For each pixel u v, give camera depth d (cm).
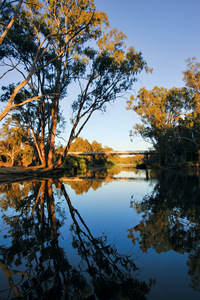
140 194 1089
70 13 1950
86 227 532
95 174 3247
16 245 414
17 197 1016
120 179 2230
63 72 2302
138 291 246
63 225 552
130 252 368
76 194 1121
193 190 1172
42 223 574
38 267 322
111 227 525
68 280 278
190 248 382
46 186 1481
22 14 1873
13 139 4497
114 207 770
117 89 2225
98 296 243
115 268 309
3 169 2395
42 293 252
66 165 4125
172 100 4212
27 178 2112
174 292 245
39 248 396
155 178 2195
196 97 3638
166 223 548
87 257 350
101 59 2111
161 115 4553
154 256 349
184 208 727
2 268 322
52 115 2408
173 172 3136
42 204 846
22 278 289
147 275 287
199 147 4216
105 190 1290
